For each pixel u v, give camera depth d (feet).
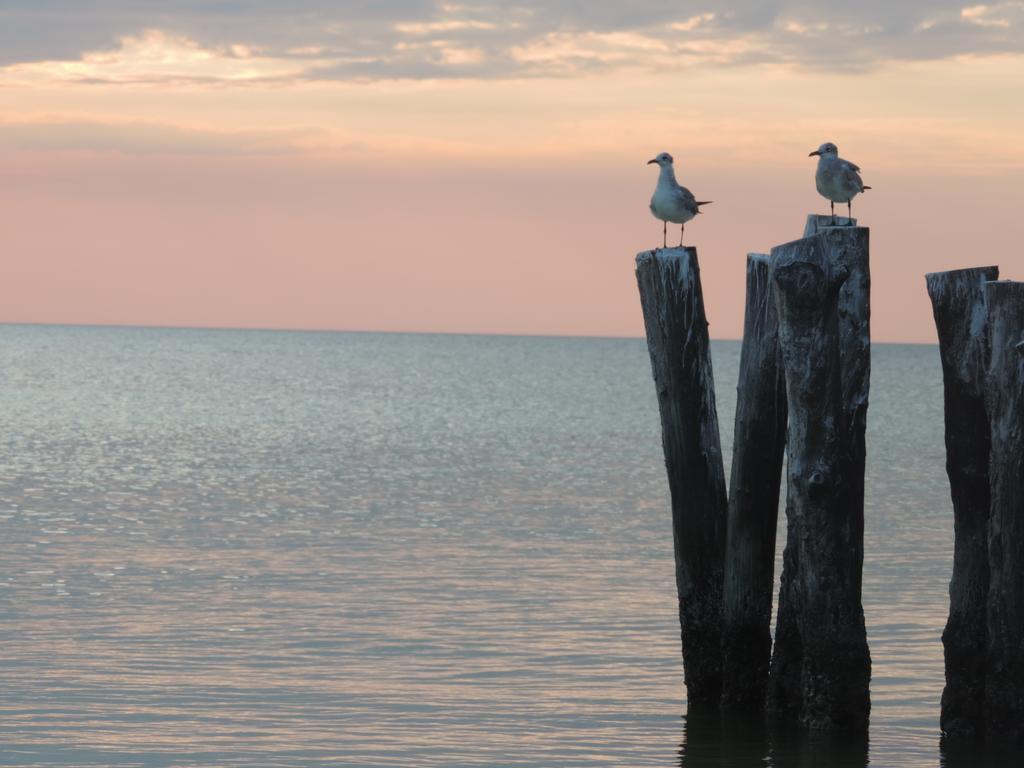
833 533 47.60
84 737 50.44
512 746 49.57
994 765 45.70
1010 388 44.11
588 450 185.47
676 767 46.85
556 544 98.43
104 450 175.73
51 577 82.79
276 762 47.75
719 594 52.06
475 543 98.84
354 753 48.78
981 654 47.55
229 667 61.16
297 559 90.94
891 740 49.39
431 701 55.67
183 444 187.62
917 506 122.31
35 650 63.77
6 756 48.14
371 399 315.17
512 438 205.98
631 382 440.45
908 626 69.05
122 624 69.72
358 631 68.44
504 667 61.31
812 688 48.93
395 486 138.10
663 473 154.30
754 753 47.93
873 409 300.20
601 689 57.52
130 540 98.58
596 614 72.64
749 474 51.06
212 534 102.53
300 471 152.56
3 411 251.80
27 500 120.57
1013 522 44.65
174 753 48.65
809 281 46.44
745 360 51.01
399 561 90.27
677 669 60.90
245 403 290.35
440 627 69.36
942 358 47.83
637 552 94.63
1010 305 44.01
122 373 435.12
